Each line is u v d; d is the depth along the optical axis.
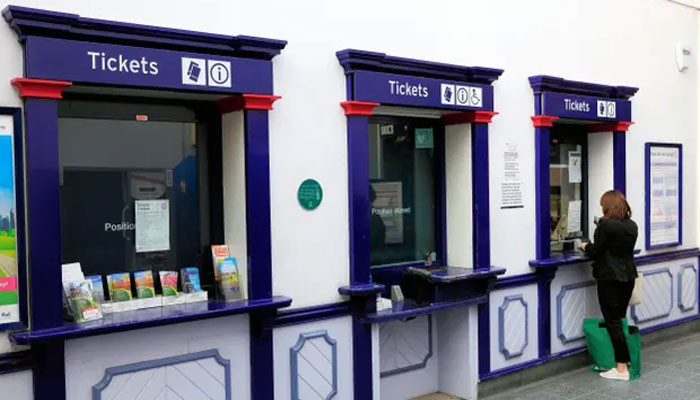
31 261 3.37
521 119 5.94
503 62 5.78
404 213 5.48
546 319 6.18
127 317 3.65
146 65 3.66
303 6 4.46
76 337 3.37
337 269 4.67
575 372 6.42
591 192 7.02
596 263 6.17
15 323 3.36
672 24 7.59
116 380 3.68
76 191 3.81
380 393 5.31
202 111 4.32
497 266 5.74
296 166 4.44
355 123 4.67
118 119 3.96
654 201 7.34
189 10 3.96
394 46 4.98
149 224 4.09
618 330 6.11
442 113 5.45
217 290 4.22
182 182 4.24
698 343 7.53
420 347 5.61
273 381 4.32
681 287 7.79
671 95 7.57
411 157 5.52
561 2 6.30
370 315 4.73
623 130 6.85
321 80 4.55
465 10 5.46
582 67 6.53
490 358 5.70
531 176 6.04
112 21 3.55
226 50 4.02
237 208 4.25
